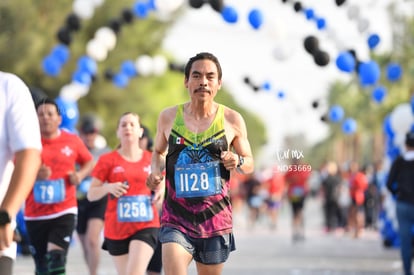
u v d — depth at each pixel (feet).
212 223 43.98
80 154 63.67
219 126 44.65
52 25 241.14
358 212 172.76
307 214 335.26
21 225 73.10
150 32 273.54
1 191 31.04
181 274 42.86
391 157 131.13
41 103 62.54
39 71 239.71
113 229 58.49
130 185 58.44
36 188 61.31
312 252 131.23
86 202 71.46
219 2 106.73
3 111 30.66
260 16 107.76
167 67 159.63
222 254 44.21
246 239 166.91
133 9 141.49
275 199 205.26
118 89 271.28
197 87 44.21
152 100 296.71
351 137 569.23
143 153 59.82
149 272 64.08
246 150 45.16
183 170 44.24
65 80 244.63
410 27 222.69
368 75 104.01
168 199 44.57
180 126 44.80
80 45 247.09
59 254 59.88
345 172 204.13
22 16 236.63
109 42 144.15
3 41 232.94
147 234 57.41
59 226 61.46
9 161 31.17
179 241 43.34
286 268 103.50
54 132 62.75
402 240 81.10
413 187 80.64
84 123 83.92
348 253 129.18
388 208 139.85
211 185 44.01
